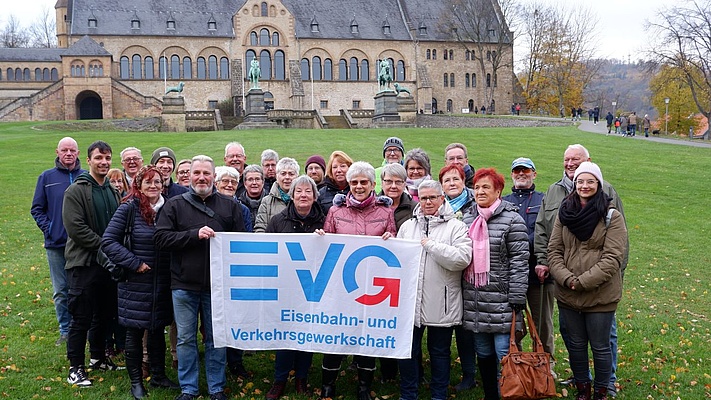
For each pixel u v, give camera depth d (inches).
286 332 305.1
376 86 3405.5
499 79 3644.2
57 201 368.8
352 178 303.4
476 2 3531.0
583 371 294.5
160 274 306.0
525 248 288.7
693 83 2797.7
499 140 1528.1
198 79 3122.5
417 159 355.9
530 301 336.5
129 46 3034.0
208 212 301.9
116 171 381.1
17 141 1494.8
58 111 2733.8
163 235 291.0
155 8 3144.7
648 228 737.0
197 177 298.5
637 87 5300.2
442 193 297.0
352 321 301.0
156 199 316.8
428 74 3489.2
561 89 3624.5
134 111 2802.7
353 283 299.6
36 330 398.9
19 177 1027.9
